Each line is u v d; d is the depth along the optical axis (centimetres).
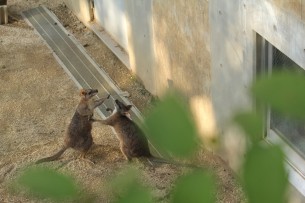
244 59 1700
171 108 284
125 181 302
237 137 290
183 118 283
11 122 2270
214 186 285
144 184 310
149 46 2311
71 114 2309
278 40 1507
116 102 1916
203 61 1947
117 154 2000
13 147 2114
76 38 2820
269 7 1500
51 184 288
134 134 1859
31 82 2514
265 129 288
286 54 1494
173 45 2122
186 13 1958
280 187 267
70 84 2503
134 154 1870
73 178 297
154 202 298
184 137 281
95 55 2689
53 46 2761
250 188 269
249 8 1596
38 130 2214
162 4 2105
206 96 1992
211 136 338
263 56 1652
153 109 288
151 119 284
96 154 2008
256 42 1631
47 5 3097
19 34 2856
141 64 2434
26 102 2386
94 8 2842
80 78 2539
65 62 2647
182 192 283
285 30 1463
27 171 292
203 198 281
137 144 1850
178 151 280
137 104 2377
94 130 2169
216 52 1847
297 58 1448
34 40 2808
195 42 1962
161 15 2138
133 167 342
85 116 1923
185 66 2081
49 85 2494
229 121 289
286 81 268
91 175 1867
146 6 2231
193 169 307
